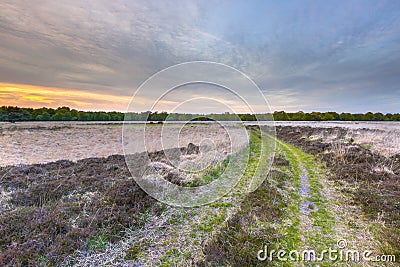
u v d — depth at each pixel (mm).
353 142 12242
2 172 7633
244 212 4895
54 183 6379
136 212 4855
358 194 5582
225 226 4391
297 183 6879
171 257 3535
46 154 11805
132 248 3738
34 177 7137
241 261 3330
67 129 21516
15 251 3357
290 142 15508
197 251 3686
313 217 4711
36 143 14641
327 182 6867
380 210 4754
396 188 5742
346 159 8695
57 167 8750
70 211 4645
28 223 4090
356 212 4840
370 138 12781
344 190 6020
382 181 6355
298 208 5145
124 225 4352
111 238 3941
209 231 4301
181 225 4527
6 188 6215
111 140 16922
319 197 5742
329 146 11609
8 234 3799
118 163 9148
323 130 19141
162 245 3855
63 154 11922
